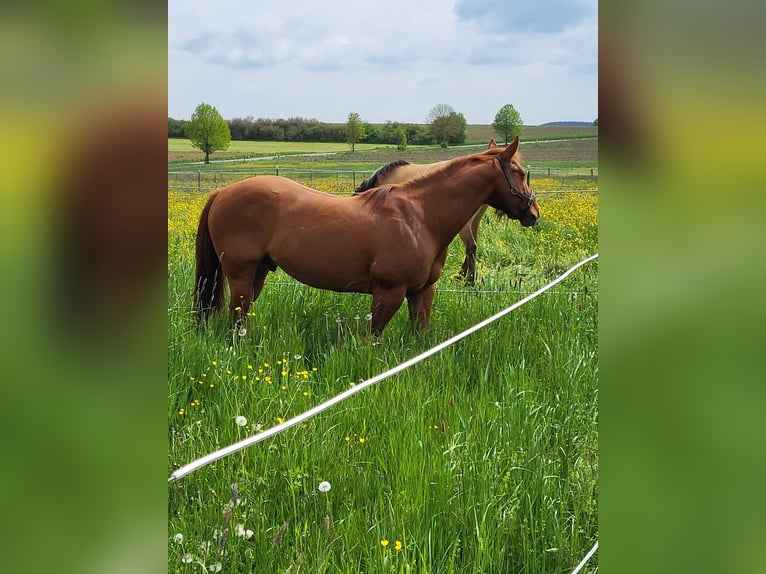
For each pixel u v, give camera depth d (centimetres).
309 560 218
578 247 1030
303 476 266
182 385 356
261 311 548
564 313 544
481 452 292
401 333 541
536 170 3027
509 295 606
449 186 532
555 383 410
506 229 1075
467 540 239
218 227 527
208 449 287
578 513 259
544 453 302
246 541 224
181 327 452
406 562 209
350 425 321
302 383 379
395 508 248
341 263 518
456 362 450
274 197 525
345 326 527
